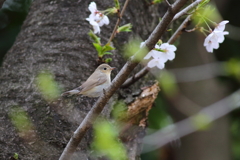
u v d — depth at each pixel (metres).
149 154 15.76
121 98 8.83
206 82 16.92
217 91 17.06
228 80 17.41
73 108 8.28
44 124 7.96
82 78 8.76
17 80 8.80
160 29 6.27
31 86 8.55
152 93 8.67
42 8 10.03
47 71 8.75
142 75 8.95
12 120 8.05
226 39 17.03
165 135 11.52
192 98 16.81
